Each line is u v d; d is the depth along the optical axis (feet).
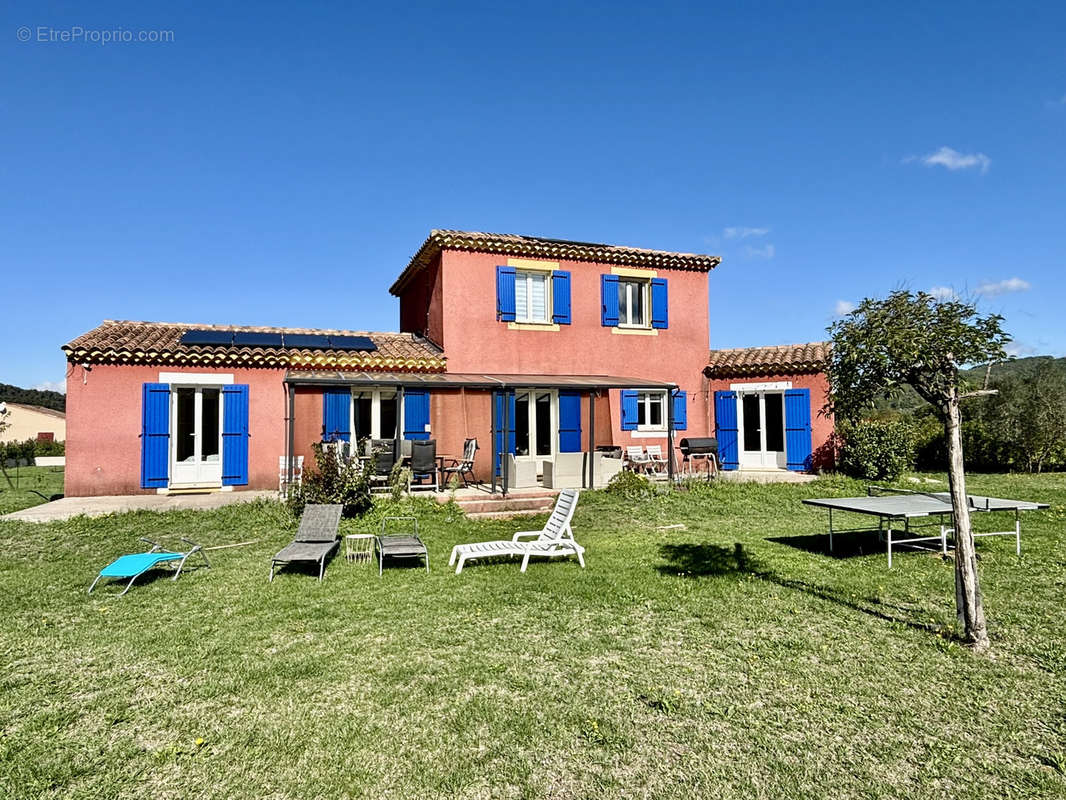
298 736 14.70
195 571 29.25
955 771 13.30
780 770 13.41
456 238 56.90
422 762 13.69
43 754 13.96
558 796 12.57
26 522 38.17
